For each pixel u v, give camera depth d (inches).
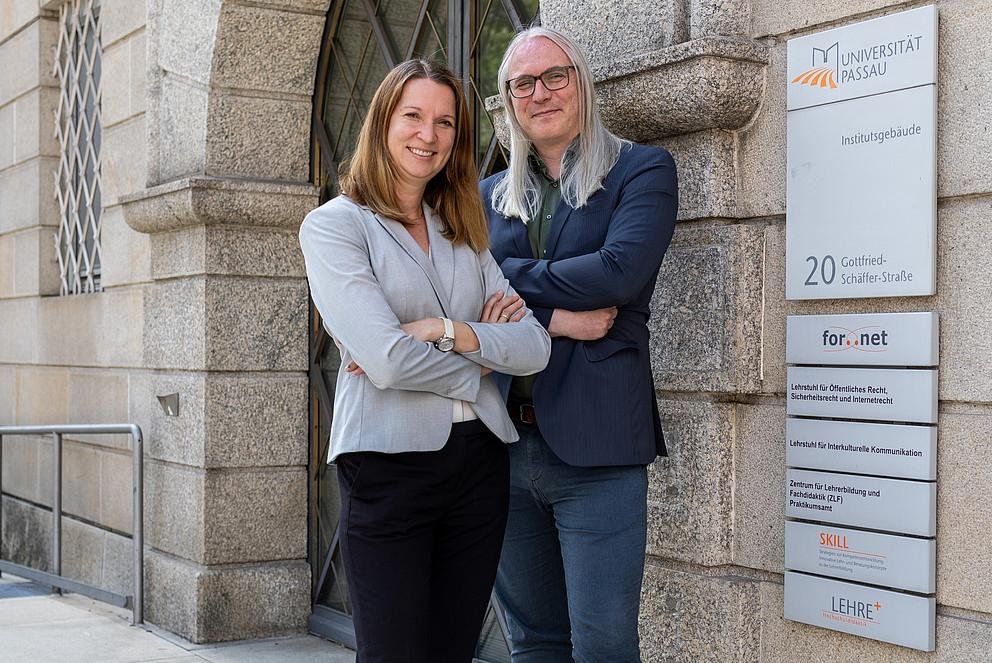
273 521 223.9
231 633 217.8
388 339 106.5
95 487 276.7
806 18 124.9
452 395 110.6
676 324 136.8
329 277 109.5
